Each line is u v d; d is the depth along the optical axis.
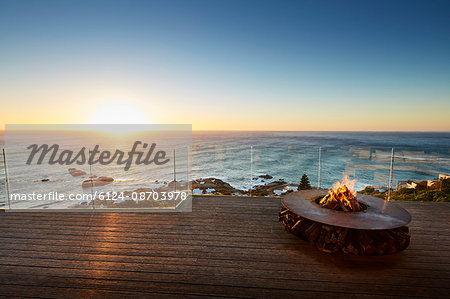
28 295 1.62
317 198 2.77
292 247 2.37
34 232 2.73
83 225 2.93
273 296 1.61
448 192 4.15
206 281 1.79
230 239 2.56
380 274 1.88
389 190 4.43
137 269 1.96
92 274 1.89
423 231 2.75
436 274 1.87
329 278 1.82
